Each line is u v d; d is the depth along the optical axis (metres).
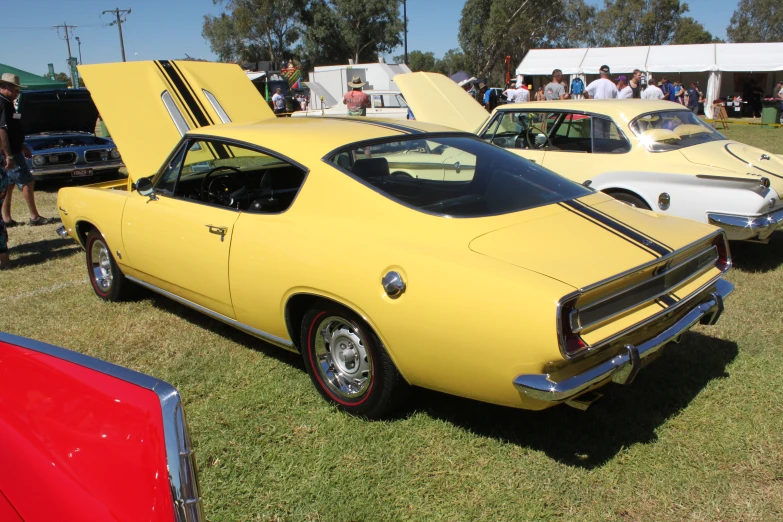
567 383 2.33
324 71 25.91
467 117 8.59
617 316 2.50
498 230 2.73
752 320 4.24
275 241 3.15
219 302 3.58
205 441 2.97
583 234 2.77
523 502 2.50
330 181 3.09
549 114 6.42
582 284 2.35
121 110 5.35
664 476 2.63
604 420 3.06
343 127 3.53
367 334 2.87
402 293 2.63
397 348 2.72
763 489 2.54
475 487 2.60
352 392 3.10
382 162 3.17
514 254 2.57
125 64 5.61
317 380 3.25
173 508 1.37
